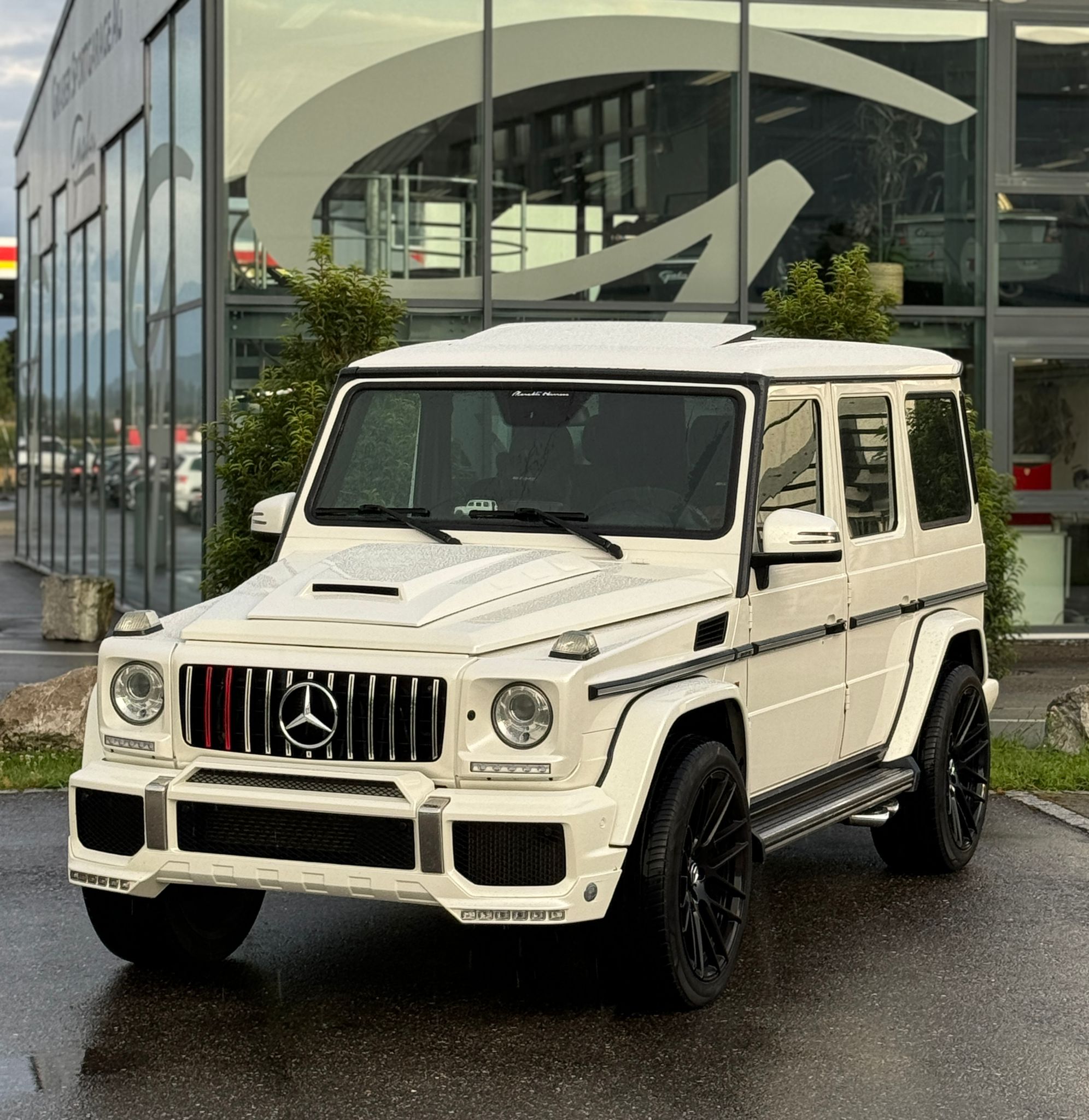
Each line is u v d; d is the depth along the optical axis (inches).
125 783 209.8
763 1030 212.7
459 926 260.4
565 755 197.9
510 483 247.8
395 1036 209.2
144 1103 186.5
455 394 253.8
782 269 597.6
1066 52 610.9
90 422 856.3
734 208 592.7
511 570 223.3
